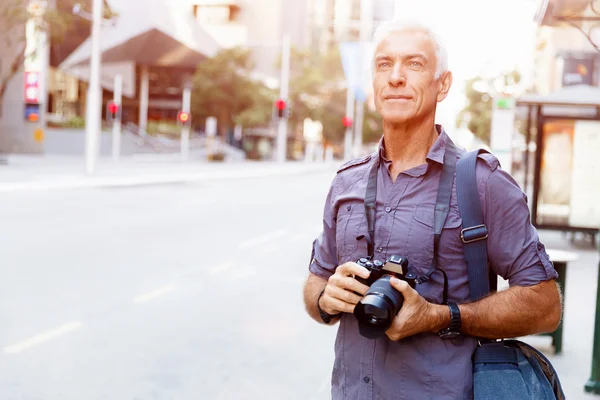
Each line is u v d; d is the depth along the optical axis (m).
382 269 1.64
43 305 6.62
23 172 25.98
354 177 1.91
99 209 15.55
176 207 17.02
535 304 1.70
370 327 1.55
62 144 46.50
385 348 1.75
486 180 1.73
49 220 13.15
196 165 44.94
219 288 7.70
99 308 6.59
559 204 12.23
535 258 1.72
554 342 5.51
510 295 1.71
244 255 10.12
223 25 80.12
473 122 37.97
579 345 5.73
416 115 1.77
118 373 4.79
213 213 16.03
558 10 7.38
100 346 5.38
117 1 67.75
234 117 62.62
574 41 18.97
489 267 1.79
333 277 1.66
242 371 4.91
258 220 15.06
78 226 12.51
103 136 50.50
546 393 1.68
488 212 1.73
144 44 69.38
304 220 15.45
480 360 1.73
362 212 1.82
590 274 9.20
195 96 62.41
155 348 5.38
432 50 1.78
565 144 12.10
